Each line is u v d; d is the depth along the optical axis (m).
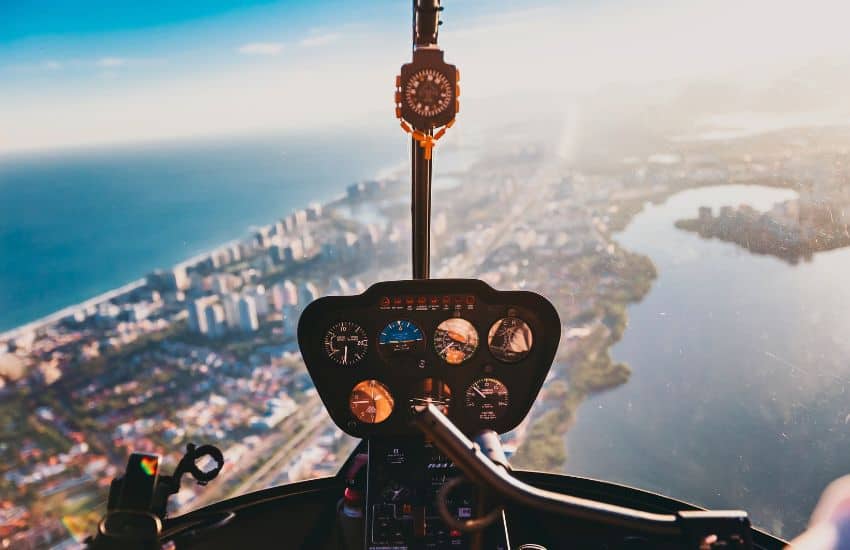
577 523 0.91
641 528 0.49
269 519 0.96
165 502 0.70
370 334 0.95
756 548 0.85
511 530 0.92
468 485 0.90
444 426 0.51
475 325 0.95
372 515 0.88
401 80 0.97
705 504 1.03
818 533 0.69
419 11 0.97
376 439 0.96
